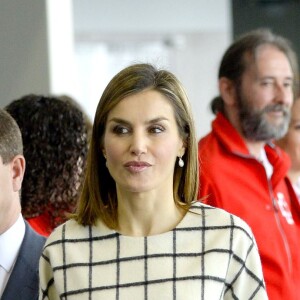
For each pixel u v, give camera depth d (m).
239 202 6.41
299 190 7.98
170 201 4.54
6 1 10.27
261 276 4.57
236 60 7.02
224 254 4.46
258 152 6.95
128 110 4.35
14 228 4.81
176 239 4.48
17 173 4.76
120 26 19.56
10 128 4.70
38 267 4.75
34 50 10.24
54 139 5.96
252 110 6.89
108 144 4.39
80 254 4.49
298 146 7.94
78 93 20.48
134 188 4.37
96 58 20.31
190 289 4.35
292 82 7.13
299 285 6.50
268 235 6.41
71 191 5.93
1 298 4.73
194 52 20.41
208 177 6.39
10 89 10.30
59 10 10.37
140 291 4.37
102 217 4.55
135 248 4.46
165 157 4.38
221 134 6.67
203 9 19.70
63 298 4.45
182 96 4.50
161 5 19.58
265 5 16.53
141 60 5.29
